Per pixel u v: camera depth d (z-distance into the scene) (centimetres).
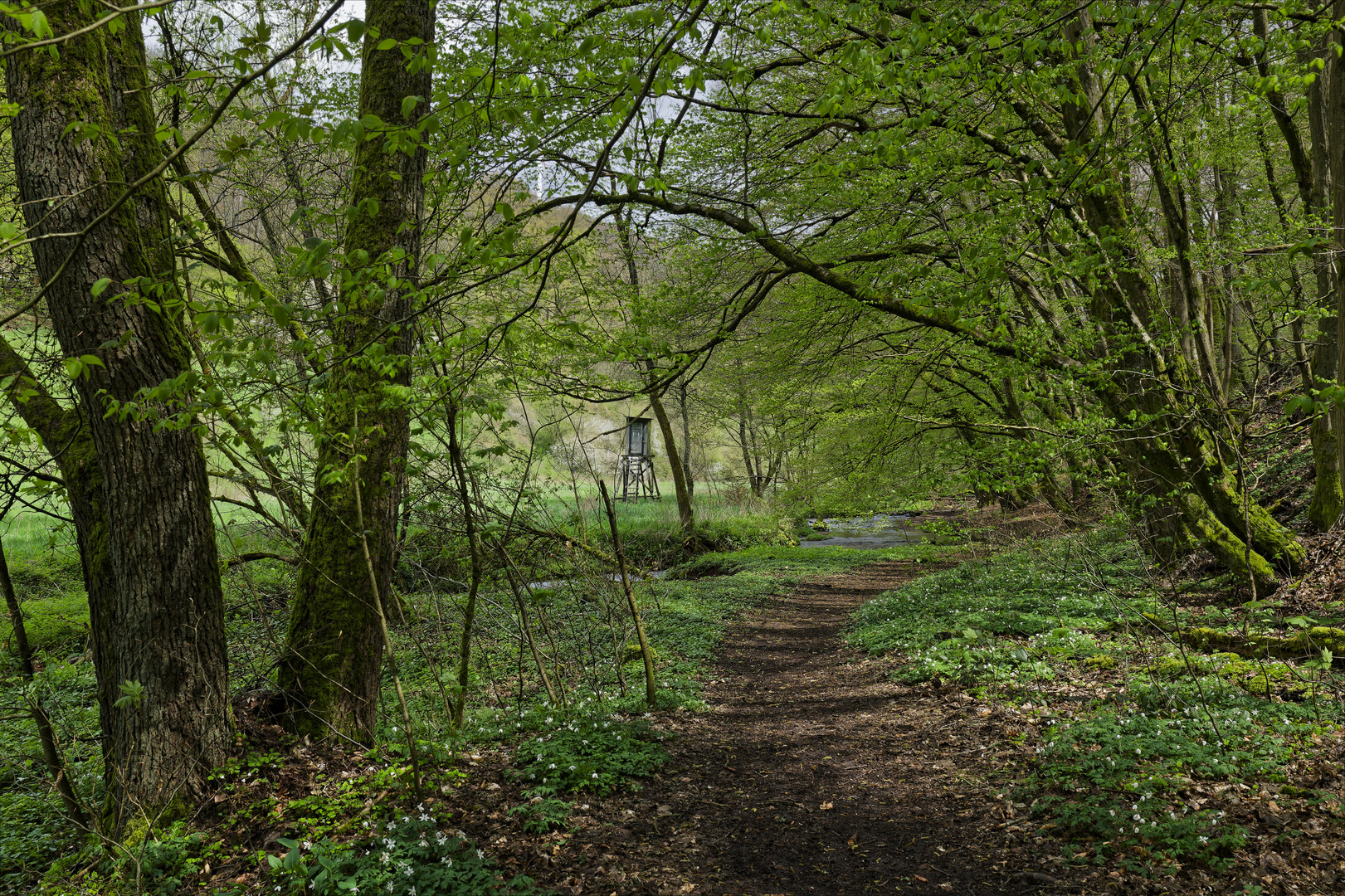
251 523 856
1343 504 1013
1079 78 918
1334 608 828
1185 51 831
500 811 502
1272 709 582
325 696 590
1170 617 907
